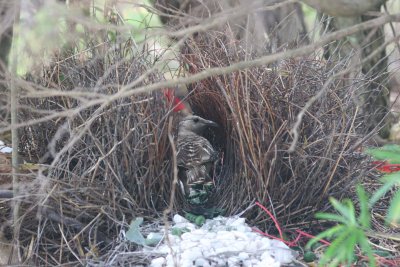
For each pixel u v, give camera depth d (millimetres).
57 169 8664
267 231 8750
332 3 7543
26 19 8391
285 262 8062
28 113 9188
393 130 11117
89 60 9141
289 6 10750
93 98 8516
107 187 8562
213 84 9469
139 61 8953
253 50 9203
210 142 9953
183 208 9109
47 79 9195
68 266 8219
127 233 8242
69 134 8906
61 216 8367
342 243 6832
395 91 12266
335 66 9133
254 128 8797
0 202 8625
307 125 8875
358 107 9055
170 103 8953
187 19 8078
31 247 8336
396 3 12891
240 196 8984
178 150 9164
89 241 8320
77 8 8891
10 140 9625
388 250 8562
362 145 9250
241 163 9023
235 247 8062
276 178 8852
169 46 9312
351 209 6781
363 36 10555
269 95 8852
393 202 6523
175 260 7328
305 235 8695
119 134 8797
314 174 8766
